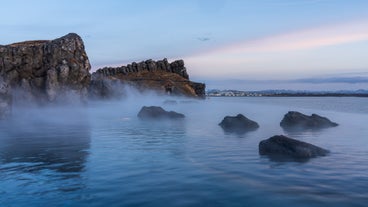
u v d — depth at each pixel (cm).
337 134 2781
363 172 1393
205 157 1738
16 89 6119
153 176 1333
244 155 1791
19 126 3525
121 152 1905
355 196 1065
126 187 1182
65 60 6575
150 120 4297
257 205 987
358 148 2034
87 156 1781
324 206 975
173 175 1348
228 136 2647
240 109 7025
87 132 2969
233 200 1032
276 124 3722
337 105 9788
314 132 2933
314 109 7231
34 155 1823
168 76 13638
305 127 3391
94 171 1427
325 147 2075
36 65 6481
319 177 1312
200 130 3105
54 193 1120
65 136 2684
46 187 1190
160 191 1131
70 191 1141
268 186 1184
